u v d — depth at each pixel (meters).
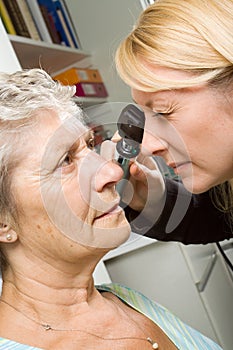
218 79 1.04
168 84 1.03
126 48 1.11
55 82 0.91
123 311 1.02
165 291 1.96
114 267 1.97
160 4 1.12
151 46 1.06
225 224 1.47
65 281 0.92
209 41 1.03
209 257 2.15
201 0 1.07
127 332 0.96
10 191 0.85
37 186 0.84
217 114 1.07
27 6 2.17
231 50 1.02
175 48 1.04
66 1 2.40
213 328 1.99
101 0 2.35
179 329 1.06
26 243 0.89
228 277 2.33
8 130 0.84
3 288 0.95
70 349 0.90
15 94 0.85
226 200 1.40
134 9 2.28
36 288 0.91
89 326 0.94
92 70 2.29
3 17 1.99
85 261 0.91
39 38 2.18
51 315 0.92
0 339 0.88
